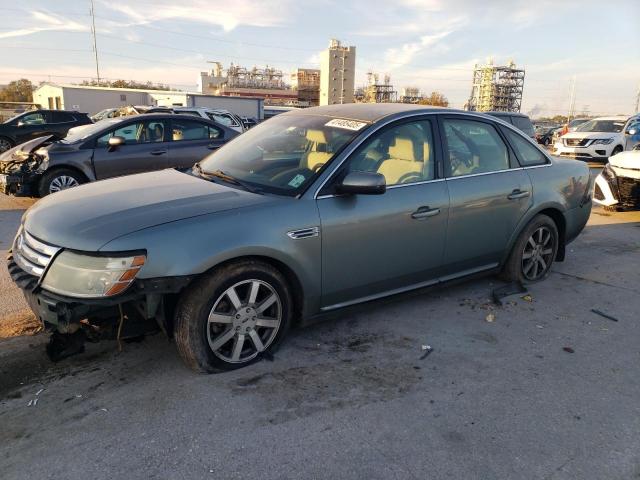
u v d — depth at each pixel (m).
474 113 4.46
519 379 3.24
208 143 8.97
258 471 2.38
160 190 3.46
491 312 4.28
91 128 8.66
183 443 2.56
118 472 2.35
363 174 3.33
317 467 2.41
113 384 3.08
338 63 92.88
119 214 3.02
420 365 3.39
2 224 7.05
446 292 4.70
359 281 3.64
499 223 4.43
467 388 3.12
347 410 2.86
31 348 3.47
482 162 4.38
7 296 4.37
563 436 2.68
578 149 17.52
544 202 4.72
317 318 3.57
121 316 2.99
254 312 3.24
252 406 2.88
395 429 2.71
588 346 3.72
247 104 39.16
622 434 2.71
